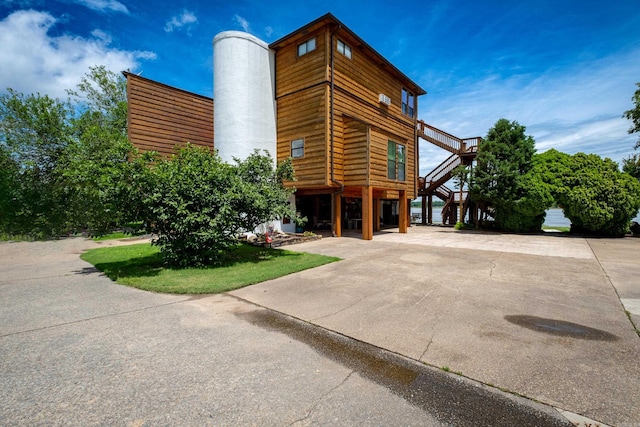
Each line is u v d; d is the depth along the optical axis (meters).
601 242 11.55
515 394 2.27
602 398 2.21
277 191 8.20
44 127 15.80
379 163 12.59
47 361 2.75
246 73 12.61
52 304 4.43
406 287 5.33
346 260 7.82
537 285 5.44
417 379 2.50
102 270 6.86
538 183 14.22
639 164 14.80
